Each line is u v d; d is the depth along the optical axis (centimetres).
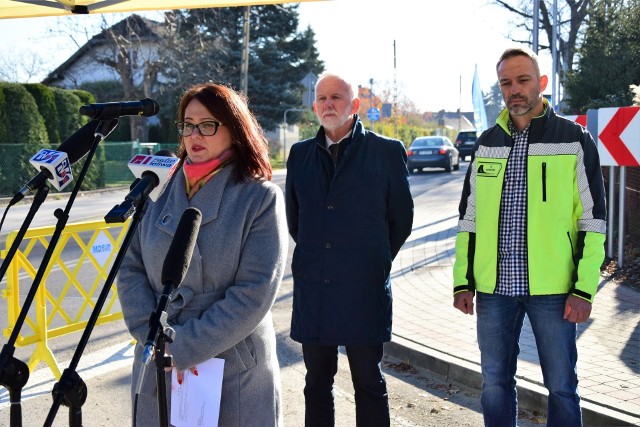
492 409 370
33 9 567
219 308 273
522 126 363
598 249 345
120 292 292
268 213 286
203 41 3734
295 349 616
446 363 536
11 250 250
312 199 381
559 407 355
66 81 4312
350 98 376
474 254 376
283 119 4300
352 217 372
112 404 497
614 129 830
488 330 368
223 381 277
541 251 352
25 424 464
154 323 221
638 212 980
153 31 3538
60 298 605
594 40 1997
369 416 379
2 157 2153
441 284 816
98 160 2467
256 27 4175
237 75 4053
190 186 291
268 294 278
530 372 505
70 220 1630
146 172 252
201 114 286
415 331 621
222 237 280
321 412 388
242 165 291
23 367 234
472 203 379
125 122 3888
